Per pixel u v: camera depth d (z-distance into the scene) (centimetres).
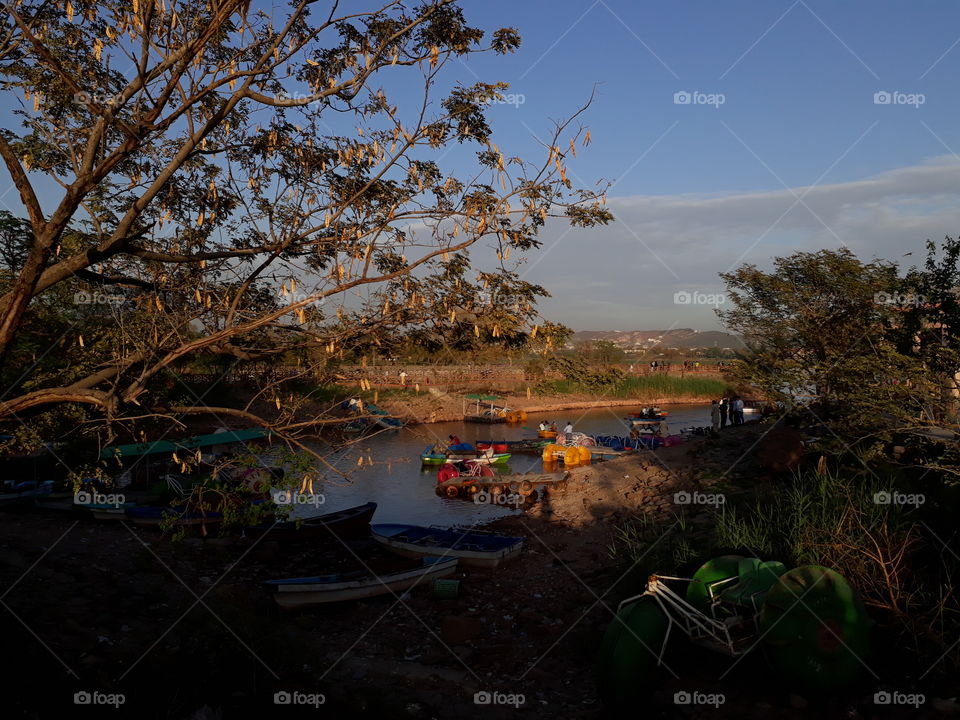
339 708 794
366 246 721
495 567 1530
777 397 1620
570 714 848
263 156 813
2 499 1808
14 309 599
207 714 718
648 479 2064
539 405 5228
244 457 759
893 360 1283
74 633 942
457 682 944
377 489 2497
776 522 1238
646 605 841
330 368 758
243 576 1431
